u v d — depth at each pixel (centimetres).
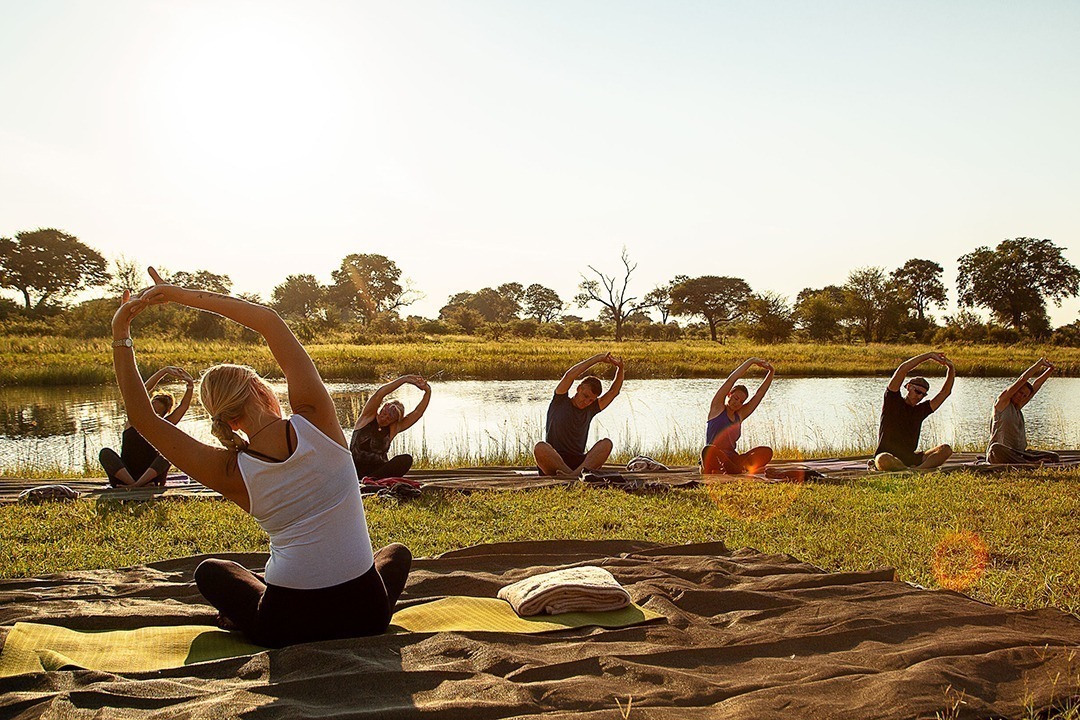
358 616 366
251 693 310
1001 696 327
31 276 9181
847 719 301
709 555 586
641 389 3094
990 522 716
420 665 346
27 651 352
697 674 351
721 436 1059
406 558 420
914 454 1112
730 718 298
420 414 965
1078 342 7294
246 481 345
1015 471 1025
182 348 3884
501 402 2541
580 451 1070
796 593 477
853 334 8144
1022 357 5062
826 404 2584
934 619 422
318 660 341
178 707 299
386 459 951
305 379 355
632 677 340
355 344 5409
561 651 372
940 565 580
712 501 834
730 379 1061
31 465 1341
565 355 4519
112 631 395
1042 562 588
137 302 342
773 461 1262
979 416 2306
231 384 342
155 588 474
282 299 12656
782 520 737
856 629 404
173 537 655
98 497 836
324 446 354
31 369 2975
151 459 930
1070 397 2856
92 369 3003
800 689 327
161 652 367
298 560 355
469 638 376
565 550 598
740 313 10581
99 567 568
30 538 651
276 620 361
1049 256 10169
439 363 3878
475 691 319
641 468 1074
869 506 800
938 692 322
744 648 379
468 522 729
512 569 536
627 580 505
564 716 298
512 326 8494
